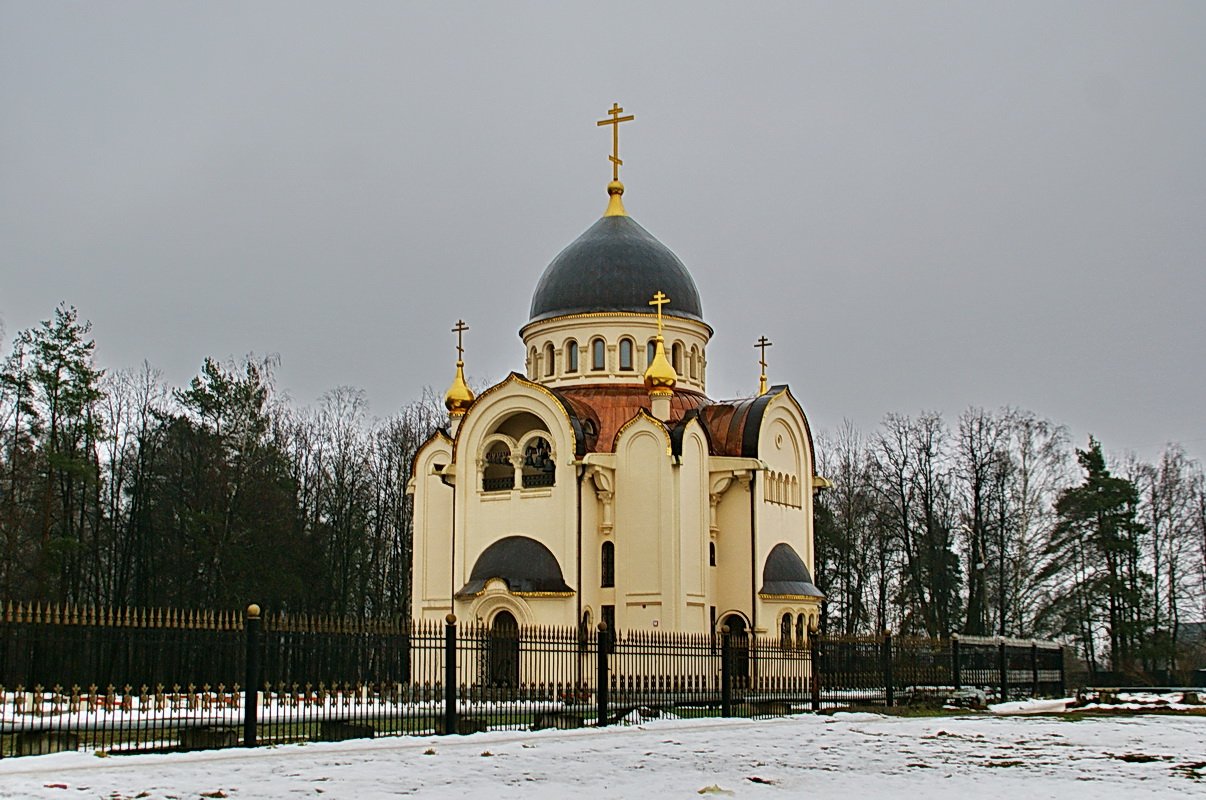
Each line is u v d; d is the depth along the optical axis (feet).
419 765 89.92
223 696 115.55
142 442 266.36
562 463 197.16
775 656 163.53
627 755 99.50
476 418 205.46
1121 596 285.64
